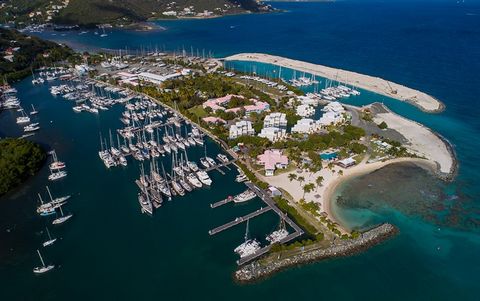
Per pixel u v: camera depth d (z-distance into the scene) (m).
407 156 195.12
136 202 161.25
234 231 141.38
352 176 177.88
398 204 157.50
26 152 185.38
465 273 124.44
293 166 185.12
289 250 129.75
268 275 121.31
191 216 150.62
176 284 119.19
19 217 152.12
